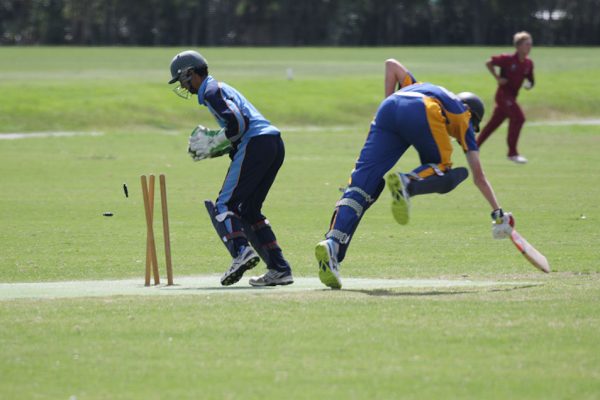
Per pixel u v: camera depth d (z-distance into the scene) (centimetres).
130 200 6550
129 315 2883
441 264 4234
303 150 10062
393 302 3055
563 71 19138
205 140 3456
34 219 5719
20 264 4291
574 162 8950
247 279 3922
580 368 2311
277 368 2322
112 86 15025
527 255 3500
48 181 7538
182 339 2589
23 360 2402
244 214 3584
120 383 2219
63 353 2462
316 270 4122
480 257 4422
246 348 2497
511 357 2400
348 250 4644
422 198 6631
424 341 2548
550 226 5403
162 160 9081
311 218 5759
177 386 2192
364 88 15562
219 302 3083
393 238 5016
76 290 3519
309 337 2595
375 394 2130
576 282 3581
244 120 3441
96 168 8419
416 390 2155
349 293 3281
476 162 3434
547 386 2180
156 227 5444
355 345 2514
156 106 13350
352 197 3394
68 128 12162
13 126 12031
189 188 7188
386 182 3247
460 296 3172
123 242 4912
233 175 3494
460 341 2545
